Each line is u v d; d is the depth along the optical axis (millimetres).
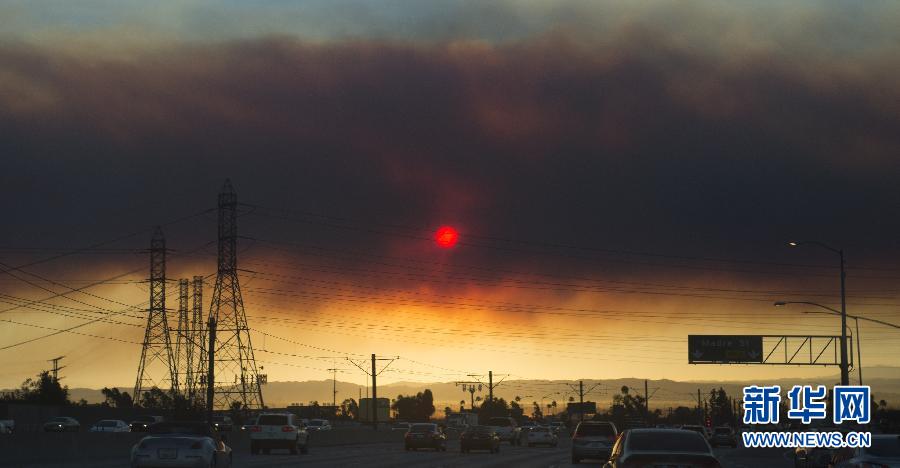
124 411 95812
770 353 76438
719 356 78188
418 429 66062
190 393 96562
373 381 106125
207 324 69562
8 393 134625
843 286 59250
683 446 20531
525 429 92750
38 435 41469
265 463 43719
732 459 58375
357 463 44188
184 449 30156
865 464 22828
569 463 46531
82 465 39125
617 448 21625
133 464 30188
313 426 100625
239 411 100062
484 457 54375
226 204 87750
